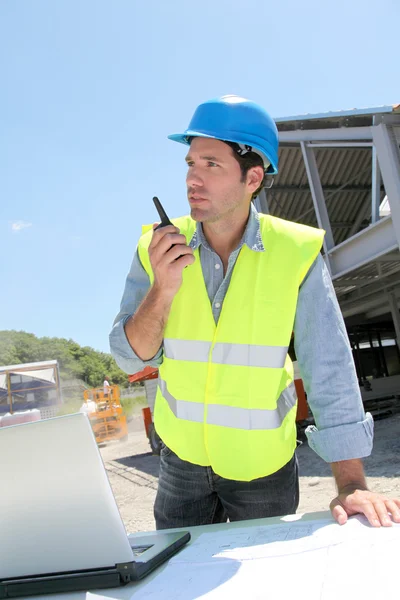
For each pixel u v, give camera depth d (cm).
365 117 1045
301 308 170
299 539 117
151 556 116
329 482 625
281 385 184
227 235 177
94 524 110
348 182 1389
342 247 1057
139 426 3428
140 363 175
